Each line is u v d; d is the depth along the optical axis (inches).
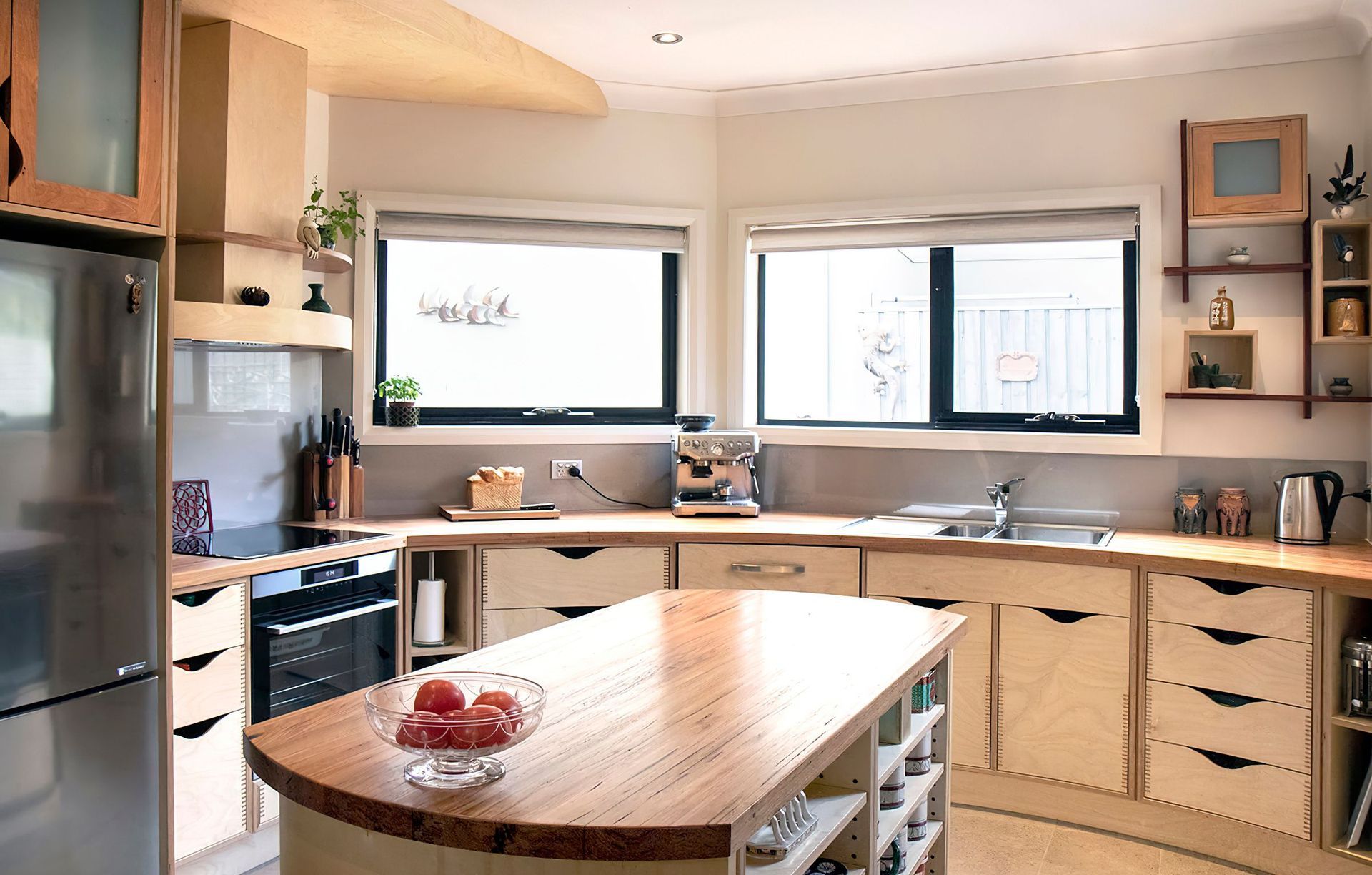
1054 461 157.6
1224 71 148.5
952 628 90.9
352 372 160.1
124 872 101.6
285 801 60.6
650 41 149.3
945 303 168.6
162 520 104.4
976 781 140.2
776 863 62.2
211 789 111.3
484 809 50.4
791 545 146.9
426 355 169.5
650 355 180.9
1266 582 120.3
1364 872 113.9
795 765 56.9
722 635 87.5
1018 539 154.6
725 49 152.3
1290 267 140.9
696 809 50.5
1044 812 136.6
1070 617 135.3
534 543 145.2
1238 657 122.7
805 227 172.4
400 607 139.1
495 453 167.6
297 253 133.9
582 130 170.4
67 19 94.6
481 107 165.6
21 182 90.2
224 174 126.0
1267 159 143.1
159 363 104.9
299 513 154.9
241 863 117.1
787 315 179.5
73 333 94.5
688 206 175.9
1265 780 121.2
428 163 163.8
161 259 105.0
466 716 53.1
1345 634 119.2
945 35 145.9
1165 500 151.9
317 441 158.2
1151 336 151.5
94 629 97.3
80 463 95.4
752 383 177.6
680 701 68.4
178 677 107.5
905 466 166.4
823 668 76.9
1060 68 155.4
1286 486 137.9
